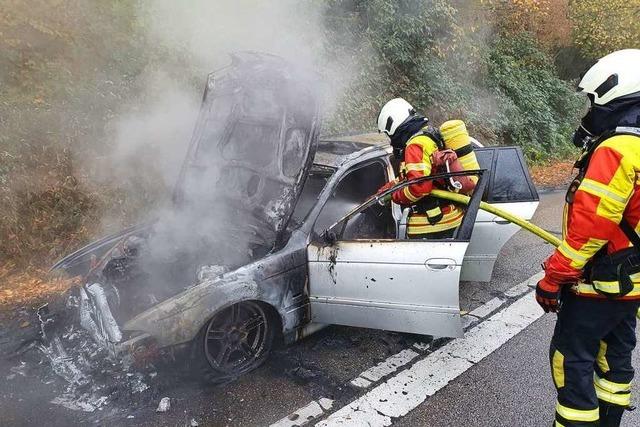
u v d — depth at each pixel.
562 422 2.21
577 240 1.91
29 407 2.81
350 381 3.03
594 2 13.86
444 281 2.81
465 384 3.00
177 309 2.75
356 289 3.05
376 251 2.97
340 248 3.07
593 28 13.95
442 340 3.49
